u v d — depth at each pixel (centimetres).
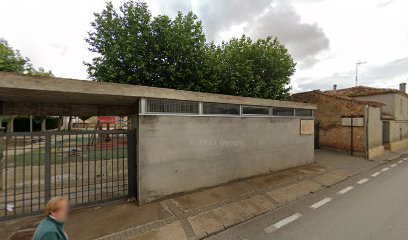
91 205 447
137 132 472
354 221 394
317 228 371
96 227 367
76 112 573
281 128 753
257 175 674
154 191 470
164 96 465
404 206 461
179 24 812
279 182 622
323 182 640
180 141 507
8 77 310
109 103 552
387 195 532
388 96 1475
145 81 781
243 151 636
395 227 369
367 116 1040
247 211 438
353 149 1088
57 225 196
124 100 484
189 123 522
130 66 751
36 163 836
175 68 797
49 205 197
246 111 651
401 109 1562
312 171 752
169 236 347
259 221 402
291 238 340
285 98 1256
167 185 489
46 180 412
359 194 543
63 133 425
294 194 539
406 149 1420
